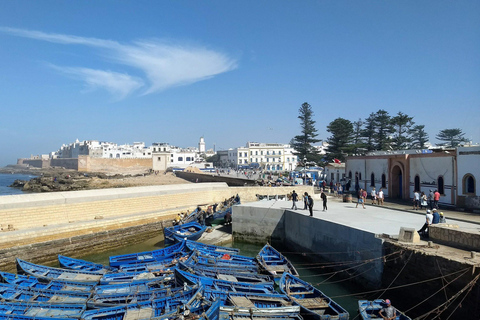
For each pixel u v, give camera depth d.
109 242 32.34
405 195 33.34
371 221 23.66
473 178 25.92
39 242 27.72
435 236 18.61
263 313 15.46
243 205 33.44
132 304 15.77
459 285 14.43
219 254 24.94
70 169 149.50
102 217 34.56
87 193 34.75
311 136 79.44
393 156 34.97
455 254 15.74
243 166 104.88
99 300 16.84
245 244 32.31
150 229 36.75
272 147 115.44
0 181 120.62
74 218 32.38
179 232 30.55
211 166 129.12
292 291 18.81
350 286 21.06
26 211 28.97
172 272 20.98
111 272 21.03
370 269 19.53
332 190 47.28
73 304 16.20
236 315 15.38
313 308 16.66
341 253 22.28
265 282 19.75
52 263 27.80
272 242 31.14
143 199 39.03
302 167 80.94
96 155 140.25
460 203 26.92
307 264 25.66
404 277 17.23
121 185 82.81
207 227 35.12
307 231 26.44
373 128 75.56
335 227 22.97
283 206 32.75
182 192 43.66
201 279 18.58
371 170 39.22
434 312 15.30
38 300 17.02
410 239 18.05
